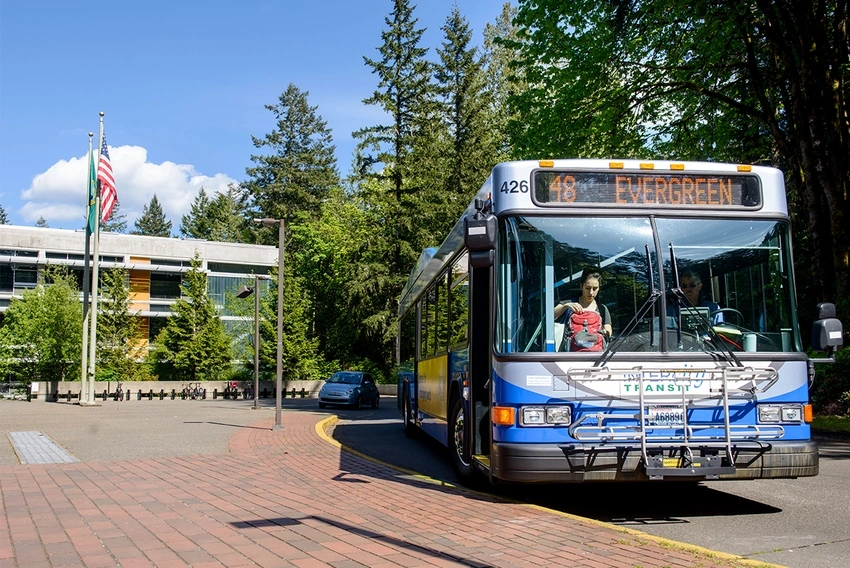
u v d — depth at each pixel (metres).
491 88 51.50
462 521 6.89
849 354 18.36
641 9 21.14
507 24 52.25
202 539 6.21
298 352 54.22
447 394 10.81
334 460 11.90
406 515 7.21
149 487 9.08
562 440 7.13
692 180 7.73
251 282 62.16
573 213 7.62
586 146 23.64
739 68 22.88
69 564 5.46
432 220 48.03
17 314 52.41
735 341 7.37
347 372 34.16
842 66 19.19
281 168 77.06
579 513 7.73
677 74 22.33
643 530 6.92
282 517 7.14
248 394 46.16
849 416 17.67
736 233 7.64
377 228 50.31
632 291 7.43
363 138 49.25
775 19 20.22
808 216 21.09
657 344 7.29
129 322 57.50
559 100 23.53
